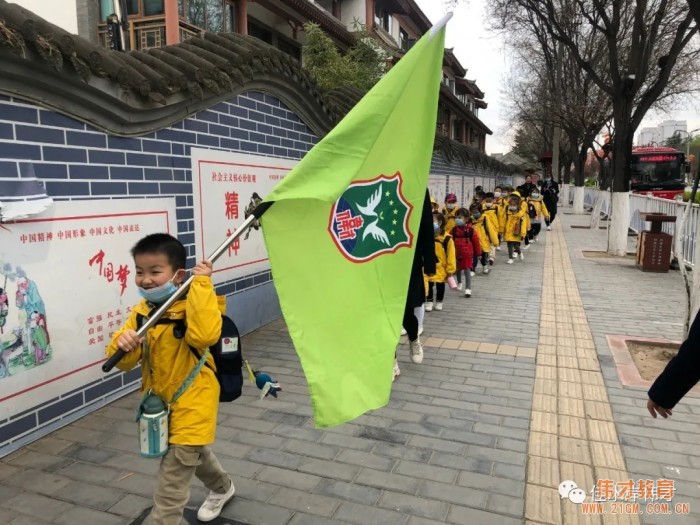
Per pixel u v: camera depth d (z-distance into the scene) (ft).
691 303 16.72
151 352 7.45
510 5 38.47
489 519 8.87
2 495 9.48
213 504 8.87
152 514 7.34
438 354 17.15
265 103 19.20
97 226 12.47
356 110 7.55
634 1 41.34
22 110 10.58
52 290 11.43
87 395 12.53
